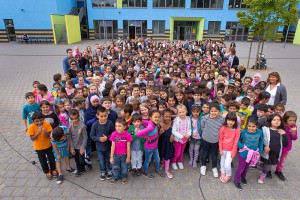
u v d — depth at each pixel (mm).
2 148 5168
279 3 11773
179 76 6762
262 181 4090
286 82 11312
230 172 4023
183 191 3891
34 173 4312
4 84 10664
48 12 27312
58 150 3949
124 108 4273
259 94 4789
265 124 4023
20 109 7523
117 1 30828
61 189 3896
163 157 4359
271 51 23219
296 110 7645
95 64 9031
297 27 30656
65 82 5992
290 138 4027
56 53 20531
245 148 3783
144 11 31312
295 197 3756
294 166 4594
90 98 4457
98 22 31859
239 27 31562
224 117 4289
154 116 4031
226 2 30422
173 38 33281
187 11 31156
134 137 4062
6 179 4129
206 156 4367
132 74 7422
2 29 28062
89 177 4230
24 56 18984
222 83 5855
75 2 33875
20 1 26828
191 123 4484
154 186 4012
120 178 4207
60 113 4590
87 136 4242
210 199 3707
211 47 15875
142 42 19016
